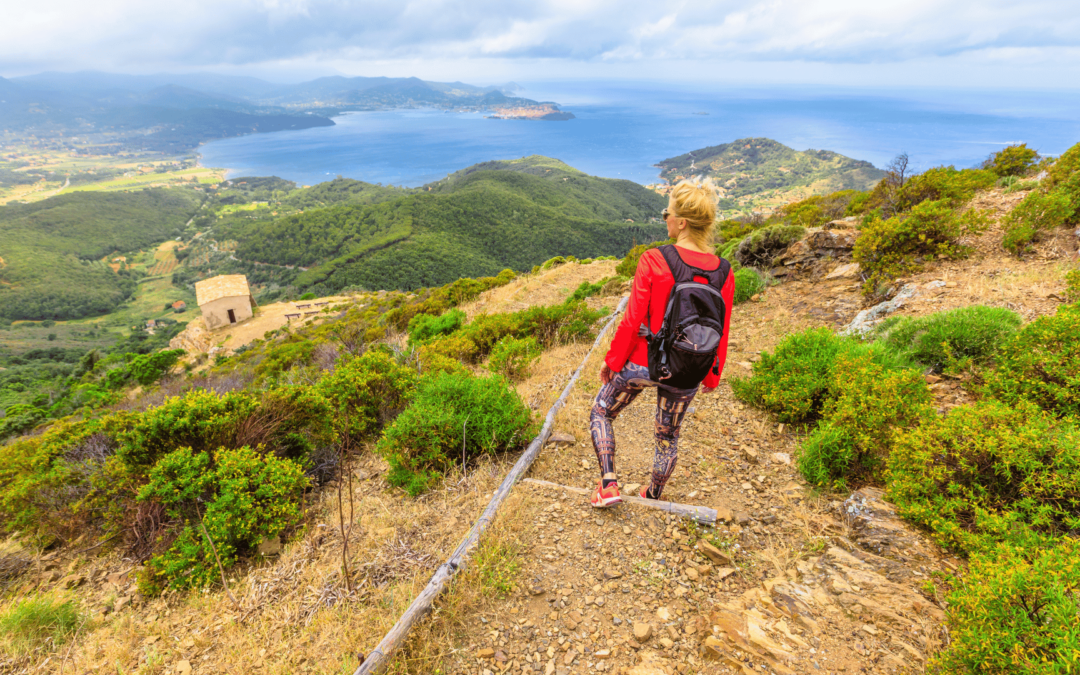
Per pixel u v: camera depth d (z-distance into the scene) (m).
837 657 1.86
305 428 4.33
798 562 2.43
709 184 2.26
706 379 2.40
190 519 3.31
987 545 2.09
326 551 2.93
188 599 2.74
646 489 3.00
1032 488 2.26
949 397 3.65
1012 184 8.66
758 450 3.58
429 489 3.45
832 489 3.02
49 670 2.32
